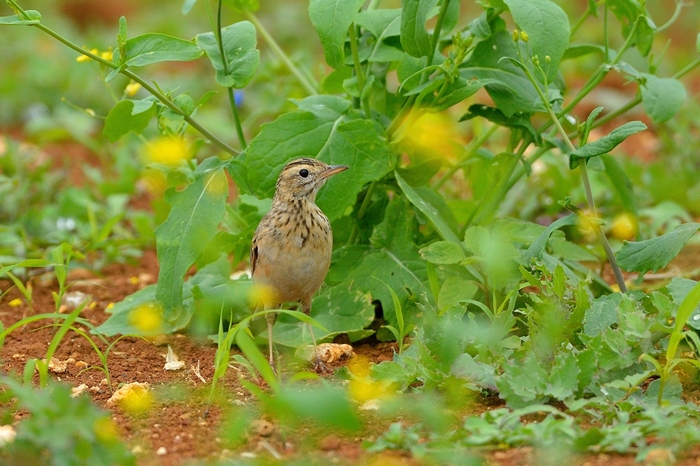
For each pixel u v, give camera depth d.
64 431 6.93
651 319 8.81
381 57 11.53
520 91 11.23
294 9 28.70
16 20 9.88
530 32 10.23
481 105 11.62
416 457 7.57
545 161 15.88
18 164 17.39
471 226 11.12
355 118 11.23
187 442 8.21
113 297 13.61
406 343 11.24
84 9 30.30
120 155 17.94
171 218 10.92
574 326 9.19
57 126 21.70
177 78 24.62
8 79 23.67
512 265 10.88
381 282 11.36
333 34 10.40
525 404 8.42
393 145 11.30
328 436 8.23
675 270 13.61
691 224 9.78
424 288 11.26
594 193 16.17
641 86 11.43
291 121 11.08
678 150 18.20
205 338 11.73
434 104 10.92
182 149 12.09
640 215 15.15
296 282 10.97
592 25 27.55
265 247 10.86
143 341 11.76
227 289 11.90
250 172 10.98
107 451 7.05
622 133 9.71
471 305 11.13
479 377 8.79
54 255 11.46
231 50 11.28
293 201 10.75
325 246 10.95
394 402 8.48
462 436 7.87
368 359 11.04
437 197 12.00
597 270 14.17
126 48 10.30
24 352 11.22
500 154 12.02
